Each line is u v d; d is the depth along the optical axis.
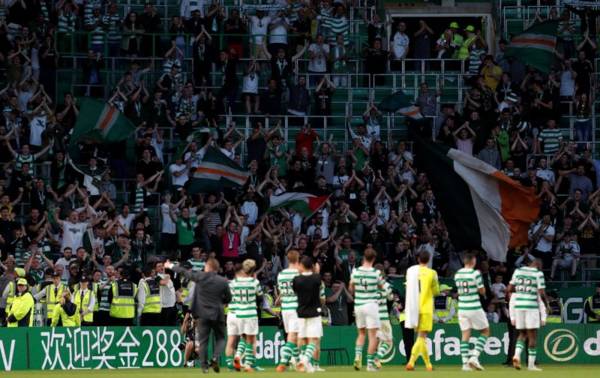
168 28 111.69
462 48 109.12
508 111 99.06
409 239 88.06
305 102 101.94
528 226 86.75
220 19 106.50
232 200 92.69
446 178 87.06
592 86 104.62
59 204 89.38
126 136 94.12
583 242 91.50
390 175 93.38
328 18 107.50
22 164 92.38
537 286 64.12
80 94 103.81
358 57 108.88
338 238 88.56
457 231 86.88
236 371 63.19
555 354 79.62
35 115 95.69
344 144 101.62
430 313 63.34
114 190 92.75
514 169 94.25
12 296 76.38
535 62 101.25
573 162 95.75
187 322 73.19
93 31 106.19
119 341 75.56
